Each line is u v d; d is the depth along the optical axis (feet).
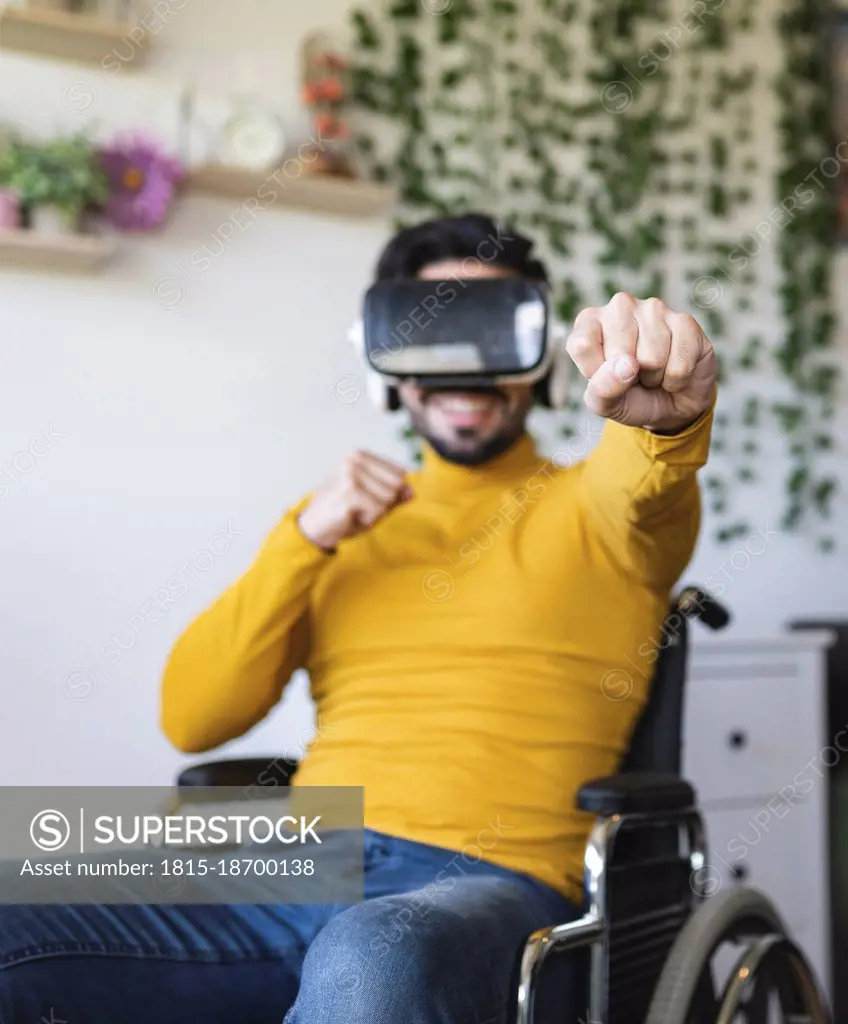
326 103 7.82
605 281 8.75
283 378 7.80
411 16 8.26
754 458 9.21
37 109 7.25
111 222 7.29
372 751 4.16
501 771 3.99
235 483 7.65
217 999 3.64
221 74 7.71
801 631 8.59
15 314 7.16
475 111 8.41
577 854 4.00
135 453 7.41
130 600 7.38
